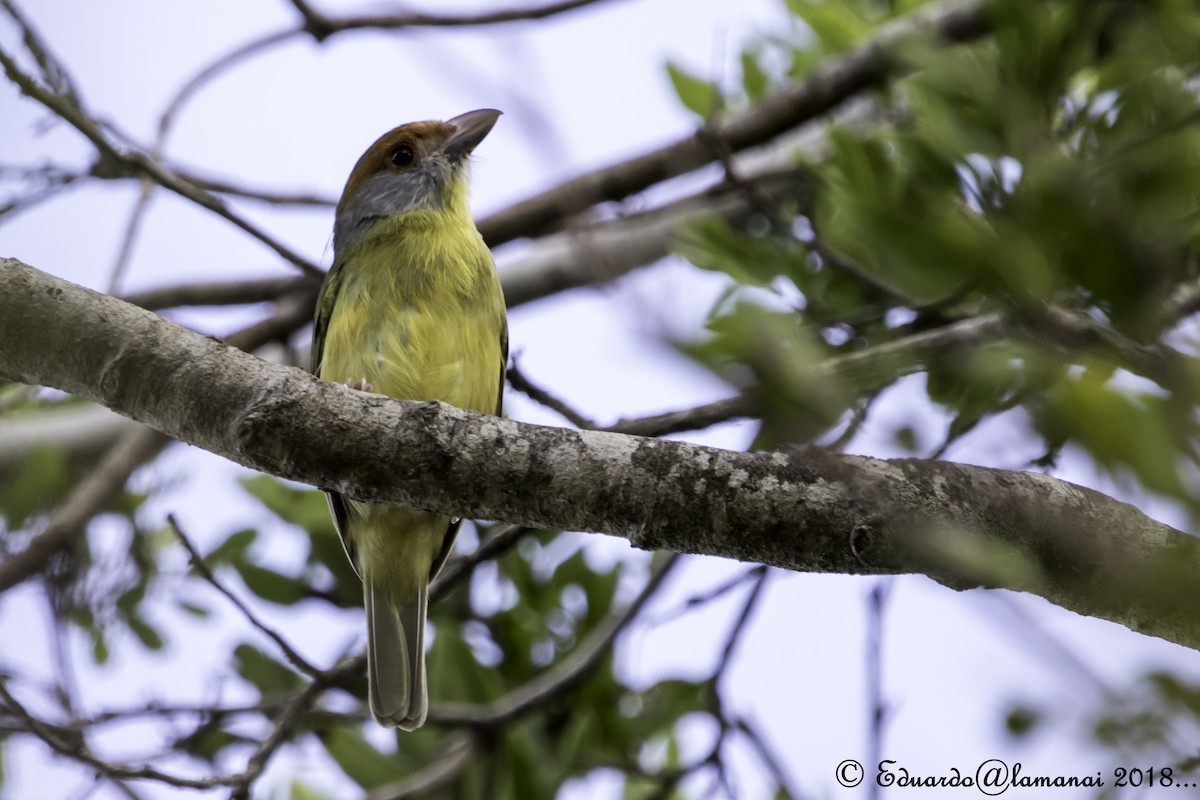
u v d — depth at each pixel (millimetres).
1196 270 7211
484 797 11383
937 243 7133
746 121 11984
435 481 7121
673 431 9453
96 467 14109
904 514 6668
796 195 11016
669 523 7000
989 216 7535
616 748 12031
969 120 8156
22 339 7207
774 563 6980
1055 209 6559
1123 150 7250
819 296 9891
